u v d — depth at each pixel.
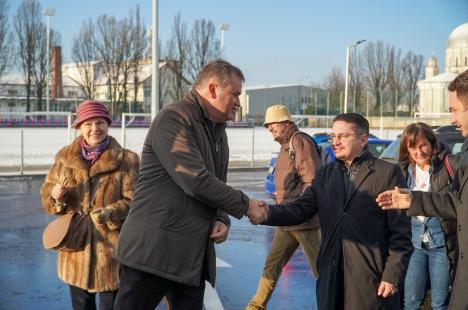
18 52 67.62
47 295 6.39
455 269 3.24
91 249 4.29
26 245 8.81
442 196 3.32
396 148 8.57
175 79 71.31
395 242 3.78
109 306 4.39
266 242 9.29
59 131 41.59
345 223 3.83
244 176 19.52
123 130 20.67
